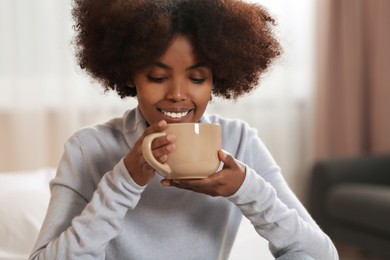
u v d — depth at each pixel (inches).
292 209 41.9
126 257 43.0
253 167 46.6
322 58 147.8
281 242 40.8
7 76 121.9
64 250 37.1
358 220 129.3
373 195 126.7
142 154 34.7
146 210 43.2
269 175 46.1
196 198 43.9
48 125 125.9
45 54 123.8
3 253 63.5
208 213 44.5
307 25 146.3
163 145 33.4
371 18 152.0
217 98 45.9
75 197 41.6
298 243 40.9
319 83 148.5
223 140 46.1
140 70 37.4
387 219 120.8
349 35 149.9
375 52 151.6
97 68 42.5
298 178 148.3
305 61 146.9
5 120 122.6
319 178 141.4
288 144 146.2
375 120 152.6
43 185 82.6
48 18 123.6
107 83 44.1
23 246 65.0
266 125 143.5
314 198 142.3
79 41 43.6
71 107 125.6
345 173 141.2
